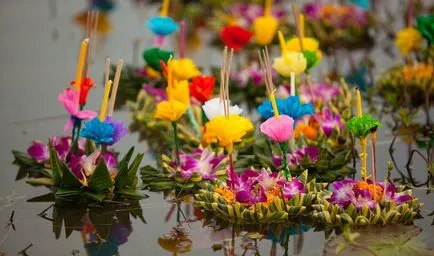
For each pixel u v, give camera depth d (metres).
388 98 2.94
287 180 2.33
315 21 3.63
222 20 3.79
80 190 2.38
